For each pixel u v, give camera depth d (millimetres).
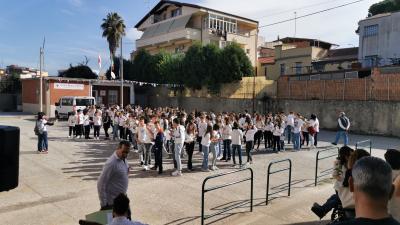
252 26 49906
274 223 7086
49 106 35062
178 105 38719
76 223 7086
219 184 10281
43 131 14883
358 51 38188
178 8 48969
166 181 10547
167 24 49469
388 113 22562
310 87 27812
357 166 2213
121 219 4266
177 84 37969
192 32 45156
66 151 15492
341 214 6277
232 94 33031
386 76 23156
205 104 35375
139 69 42812
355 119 24344
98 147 16703
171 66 37938
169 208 8062
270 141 17281
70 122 19844
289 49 41688
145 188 9734
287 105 28531
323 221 7172
